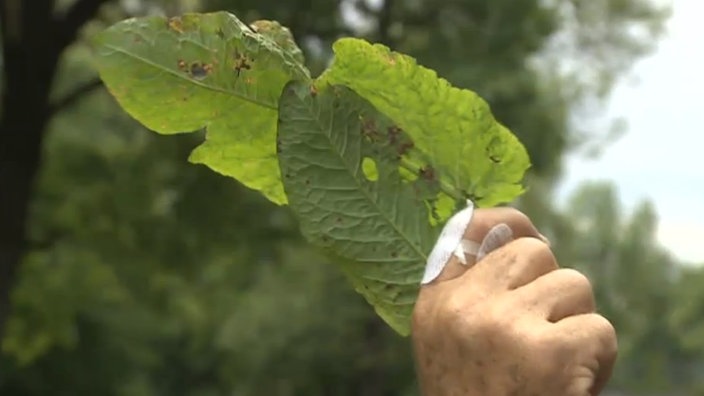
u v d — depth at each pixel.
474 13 12.58
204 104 1.60
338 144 1.61
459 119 1.65
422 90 1.63
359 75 1.62
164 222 12.94
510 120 13.84
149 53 1.55
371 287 1.64
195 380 31.50
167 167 12.84
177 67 1.56
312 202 1.61
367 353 22.09
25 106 10.51
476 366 1.39
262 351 22.86
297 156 1.60
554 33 13.48
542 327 1.37
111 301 18.16
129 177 12.82
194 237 12.91
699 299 59.44
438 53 12.34
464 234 1.52
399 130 1.64
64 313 14.35
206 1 10.97
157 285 14.91
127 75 1.55
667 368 63.41
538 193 24.11
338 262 1.64
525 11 12.51
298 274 22.00
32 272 13.84
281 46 1.62
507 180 1.67
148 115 1.59
